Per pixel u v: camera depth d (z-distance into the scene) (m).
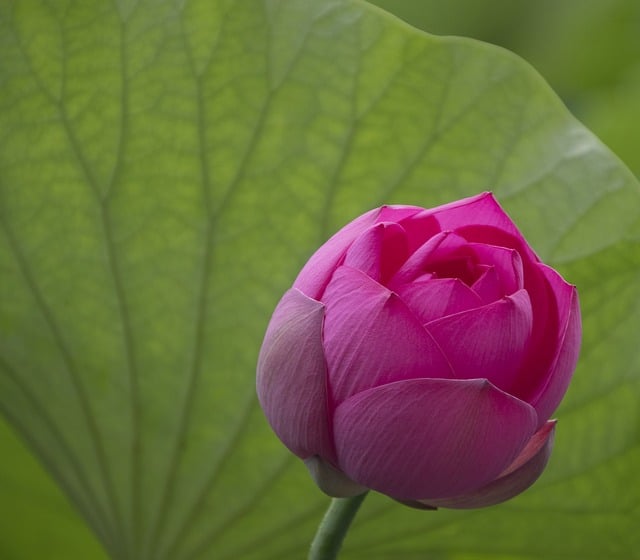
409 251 1.02
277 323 1.01
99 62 1.15
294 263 1.16
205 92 1.15
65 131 1.15
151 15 1.15
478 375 1.00
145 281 1.16
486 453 1.00
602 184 1.16
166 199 1.16
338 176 1.16
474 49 1.16
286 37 1.15
